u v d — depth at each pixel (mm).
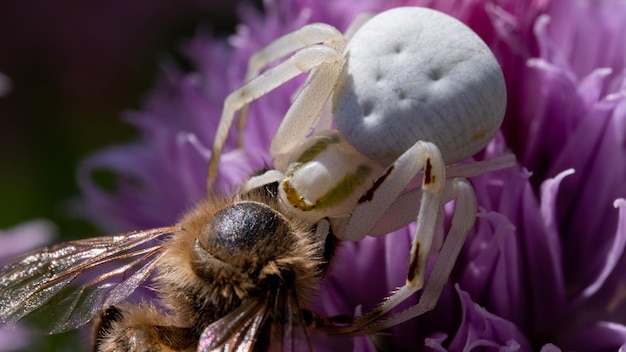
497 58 61
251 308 55
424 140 56
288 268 55
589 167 61
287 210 57
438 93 55
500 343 59
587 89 60
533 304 61
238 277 55
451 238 56
